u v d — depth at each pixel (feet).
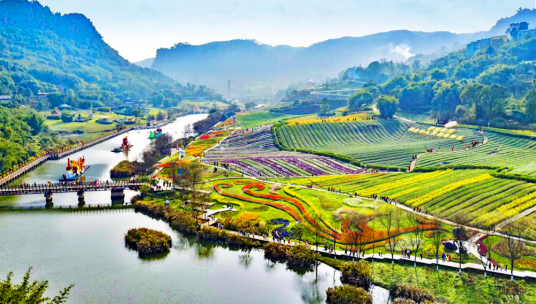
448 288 339.16
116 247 451.12
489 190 541.75
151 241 439.22
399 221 453.58
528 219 443.73
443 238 414.41
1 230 498.69
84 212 569.64
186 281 381.60
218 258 426.92
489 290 333.01
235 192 599.98
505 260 374.02
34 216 551.59
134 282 379.14
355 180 641.81
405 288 336.29
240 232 463.83
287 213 515.50
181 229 488.85
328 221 470.80
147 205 568.82
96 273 394.32
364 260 385.70
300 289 367.86
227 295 359.46
